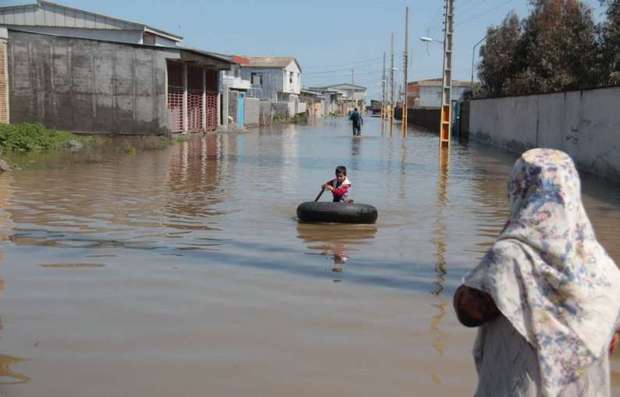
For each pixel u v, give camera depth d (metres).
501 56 40.62
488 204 13.75
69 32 35.50
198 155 24.52
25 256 8.36
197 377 4.96
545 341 2.77
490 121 37.31
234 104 49.09
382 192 15.45
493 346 2.94
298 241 9.62
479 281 2.88
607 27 27.98
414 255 8.89
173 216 11.45
